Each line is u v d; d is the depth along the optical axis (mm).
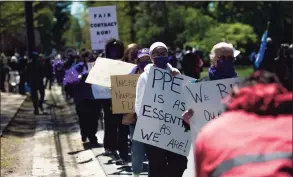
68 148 12141
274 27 52344
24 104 24016
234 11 53219
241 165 2762
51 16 42156
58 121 17844
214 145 2865
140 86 6695
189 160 6539
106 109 10398
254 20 52375
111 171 9289
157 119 6578
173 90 6582
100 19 14609
